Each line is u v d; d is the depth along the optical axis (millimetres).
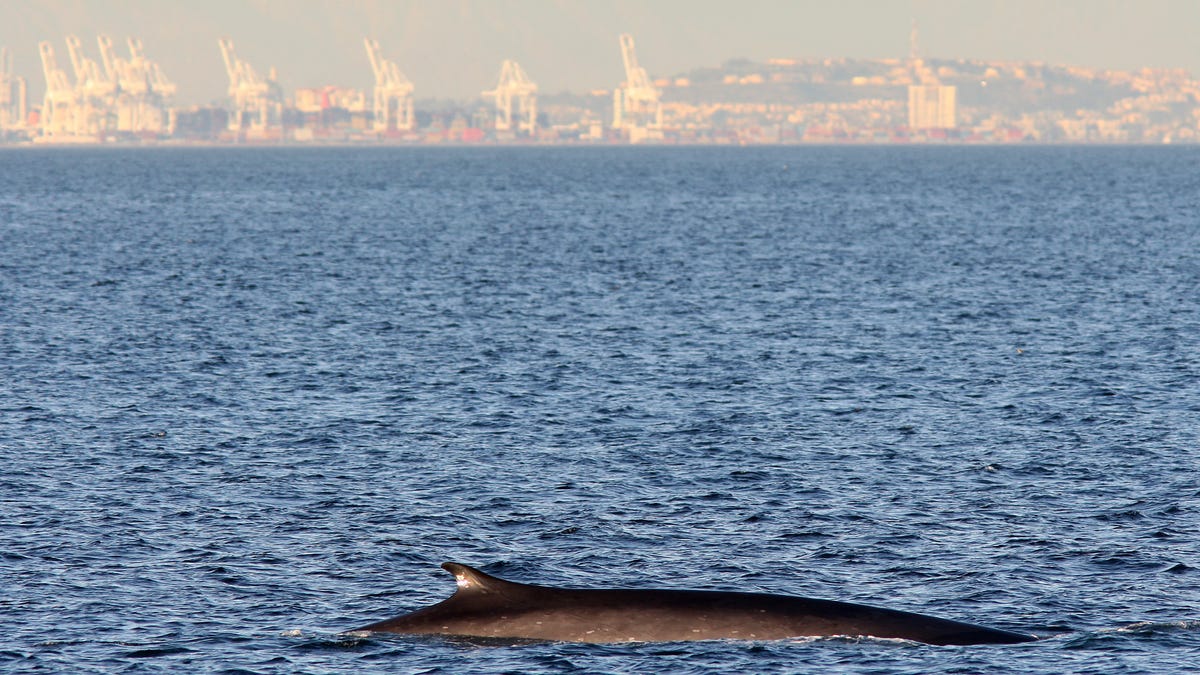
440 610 73125
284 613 81812
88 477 116312
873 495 110312
